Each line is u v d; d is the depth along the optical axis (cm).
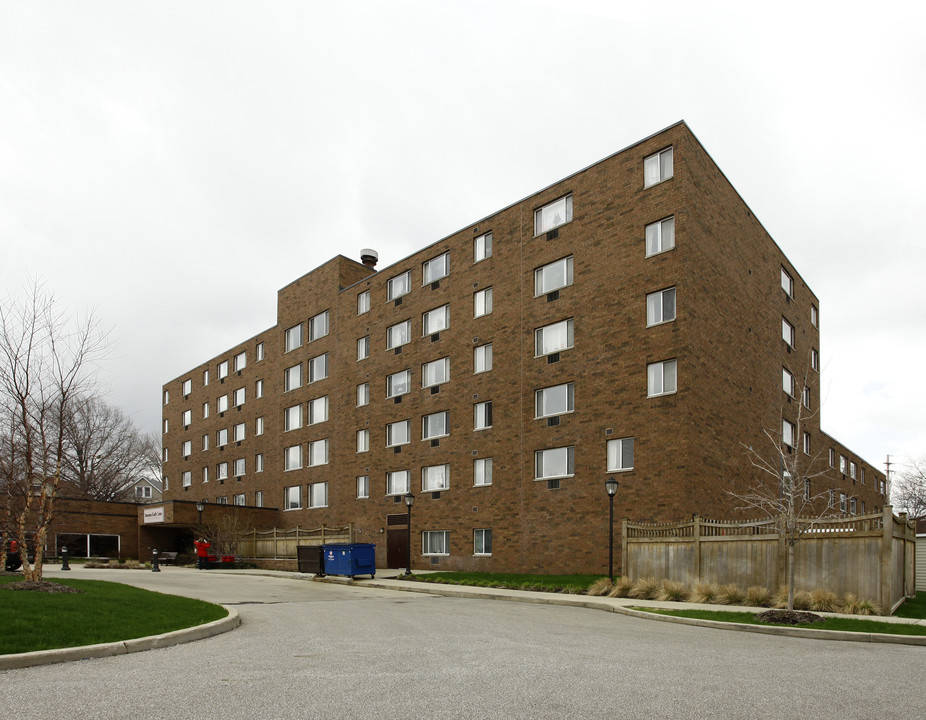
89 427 6488
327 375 4144
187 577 2733
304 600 1869
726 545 1811
